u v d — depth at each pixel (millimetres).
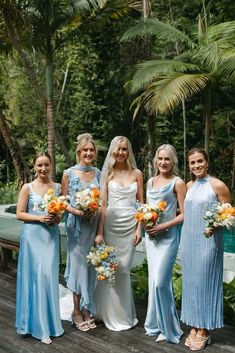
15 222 7105
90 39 13977
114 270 3527
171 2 13117
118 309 3729
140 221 3410
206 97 9367
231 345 3385
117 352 3322
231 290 4508
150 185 3627
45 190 3689
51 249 3627
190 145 14438
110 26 13422
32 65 14406
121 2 8188
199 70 9156
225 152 13742
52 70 7809
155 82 8602
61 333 3625
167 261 3453
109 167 3715
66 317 3982
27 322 3594
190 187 3387
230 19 12078
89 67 14500
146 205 3408
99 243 3662
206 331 3383
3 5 7000
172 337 3451
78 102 14898
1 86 16547
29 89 15953
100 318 3844
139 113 13891
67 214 3809
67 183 3783
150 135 10969
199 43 9688
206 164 3311
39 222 3617
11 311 4227
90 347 3414
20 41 7777
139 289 4840
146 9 9812
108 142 14727
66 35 7980
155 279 3461
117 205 3705
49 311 3598
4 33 8094
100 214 3711
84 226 3674
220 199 3227
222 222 3023
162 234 3488
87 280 3693
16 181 15648
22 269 3631
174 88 8234
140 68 9047
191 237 3291
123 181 3715
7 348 3445
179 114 14289
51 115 7840
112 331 3695
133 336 3594
